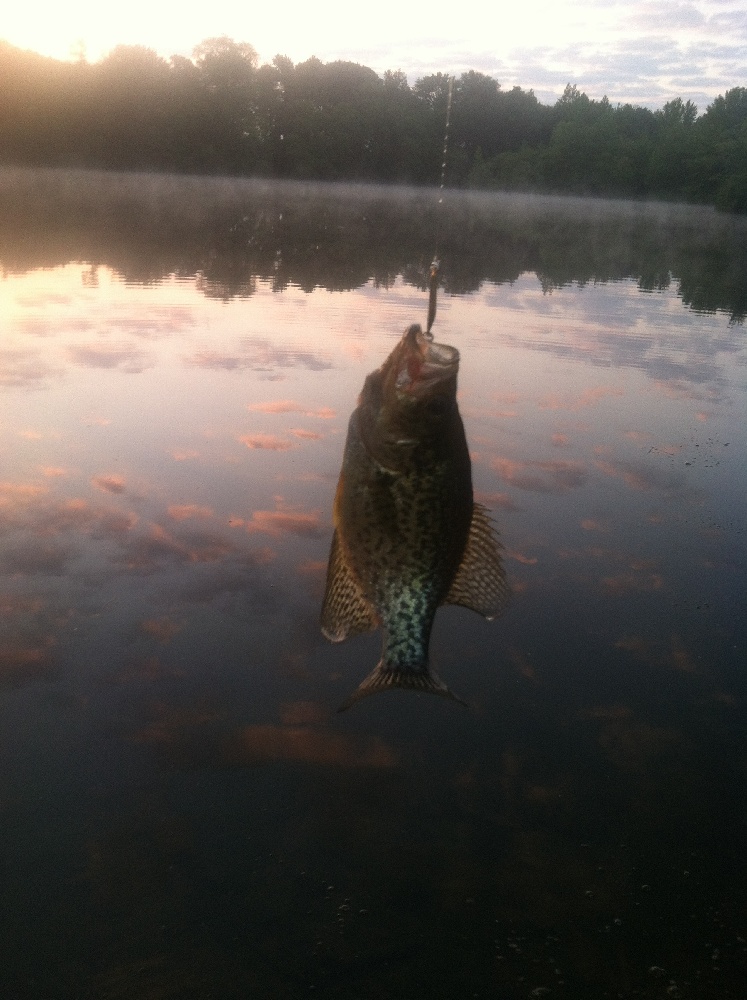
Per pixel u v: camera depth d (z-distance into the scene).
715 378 2.97
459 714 1.21
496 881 0.95
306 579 1.53
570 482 1.99
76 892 0.93
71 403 2.36
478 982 0.84
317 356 2.99
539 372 2.93
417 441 0.57
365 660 1.33
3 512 1.71
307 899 0.93
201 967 0.85
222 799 1.05
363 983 0.83
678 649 1.36
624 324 3.90
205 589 1.48
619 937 0.89
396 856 0.98
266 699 1.23
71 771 1.09
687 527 1.77
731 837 1.02
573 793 1.07
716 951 0.88
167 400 2.43
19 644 1.31
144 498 1.81
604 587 1.53
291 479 1.93
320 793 1.07
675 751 1.14
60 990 0.82
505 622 1.43
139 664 1.28
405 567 0.60
